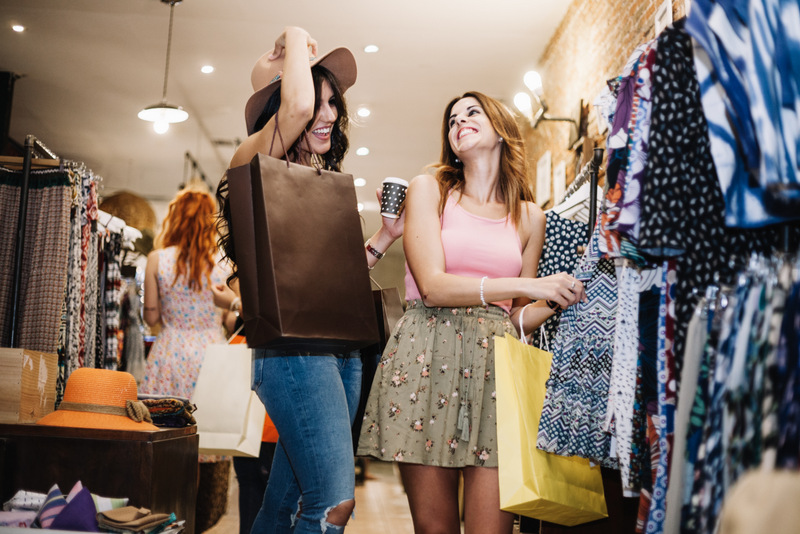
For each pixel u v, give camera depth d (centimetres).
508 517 198
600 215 168
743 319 124
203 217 371
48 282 355
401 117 948
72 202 368
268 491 218
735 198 125
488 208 224
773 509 101
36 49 788
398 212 230
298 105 185
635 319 166
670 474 140
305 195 183
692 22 126
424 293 203
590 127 600
